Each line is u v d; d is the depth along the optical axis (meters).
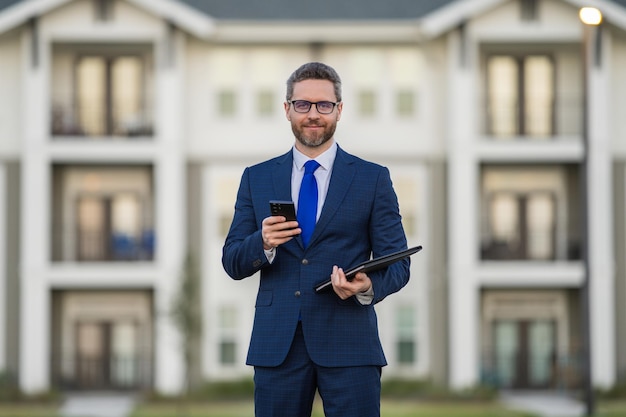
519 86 31.59
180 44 30.70
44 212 30.38
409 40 31.25
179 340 28.28
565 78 31.59
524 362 31.23
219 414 25.41
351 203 4.86
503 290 31.59
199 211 31.19
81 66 31.34
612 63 31.61
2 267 31.08
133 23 30.48
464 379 30.56
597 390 30.28
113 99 31.42
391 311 31.28
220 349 31.03
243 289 31.12
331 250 4.83
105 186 31.41
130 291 31.28
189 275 28.20
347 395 4.78
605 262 31.23
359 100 31.48
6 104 30.95
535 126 31.59
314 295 4.79
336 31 30.72
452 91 30.73
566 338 31.47
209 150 31.34
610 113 31.67
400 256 4.62
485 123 31.64
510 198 31.64
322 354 4.77
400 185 31.53
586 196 22.23
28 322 30.38
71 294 31.17
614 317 31.58
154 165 31.33
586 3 30.50
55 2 29.91
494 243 31.47
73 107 31.22
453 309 30.75
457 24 30.53
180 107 30.64
